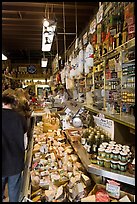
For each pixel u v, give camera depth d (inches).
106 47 166.1
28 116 179.0
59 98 362.3
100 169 78.8
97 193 76.5
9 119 98.8
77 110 194.7
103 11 168.2
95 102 210.4
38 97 683.4
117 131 102.3
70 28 327.9
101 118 115.3
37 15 272.1
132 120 100.2
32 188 90.1
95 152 92.5
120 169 77.3
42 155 127.2
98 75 209.8
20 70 753.6
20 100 171.5
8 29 341.1
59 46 490.3
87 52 157.3
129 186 76.0
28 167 109.5
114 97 149.3
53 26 185.3
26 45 499.5
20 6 237.0
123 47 128.7
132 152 85.2
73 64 210.4
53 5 231.9
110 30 156.1
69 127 162.2
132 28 117.3
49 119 207.2
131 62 125.0
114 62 152.6
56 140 152.7
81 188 80.2
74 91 334.6
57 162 115.6
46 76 761.6
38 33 372.5
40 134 174.6
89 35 211.3
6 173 96.3
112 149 81.0
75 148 116.2
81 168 100.4
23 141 102.1
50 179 94.7
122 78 133.3
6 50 581.6
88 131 119.6
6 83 445.7
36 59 772.0
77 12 256.2
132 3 119.7
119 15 146.0
